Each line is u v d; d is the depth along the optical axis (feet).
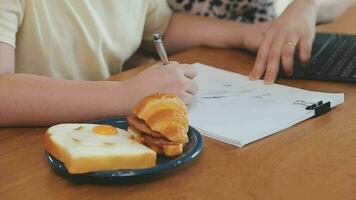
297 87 3.76
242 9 5.16
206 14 5.06
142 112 2.91
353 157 2.94
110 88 3.40
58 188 2.76
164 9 4.86
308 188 2.73
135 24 4.64
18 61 4.06
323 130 3.19
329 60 4.06
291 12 4.33
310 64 4.01
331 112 3.39
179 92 3.43
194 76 3.68
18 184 2.81
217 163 2.92
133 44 4.66
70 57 4.24
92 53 4.34
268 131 3.14
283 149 3.03
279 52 4.01
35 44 4.05
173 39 4.83
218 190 2.73
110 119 3.17
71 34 4.22
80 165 2.69
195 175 2.83
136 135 2.89
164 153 2.84
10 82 3.41
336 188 2.72
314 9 4.46
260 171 2.85
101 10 4.37
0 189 2.77
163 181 2.78
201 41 4.68
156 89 3.40
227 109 3.40
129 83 3.43
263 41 4.16
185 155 2.85
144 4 4.72
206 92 3.64
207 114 3.35
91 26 4.29
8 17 3.67
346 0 5.34
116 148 2.77
